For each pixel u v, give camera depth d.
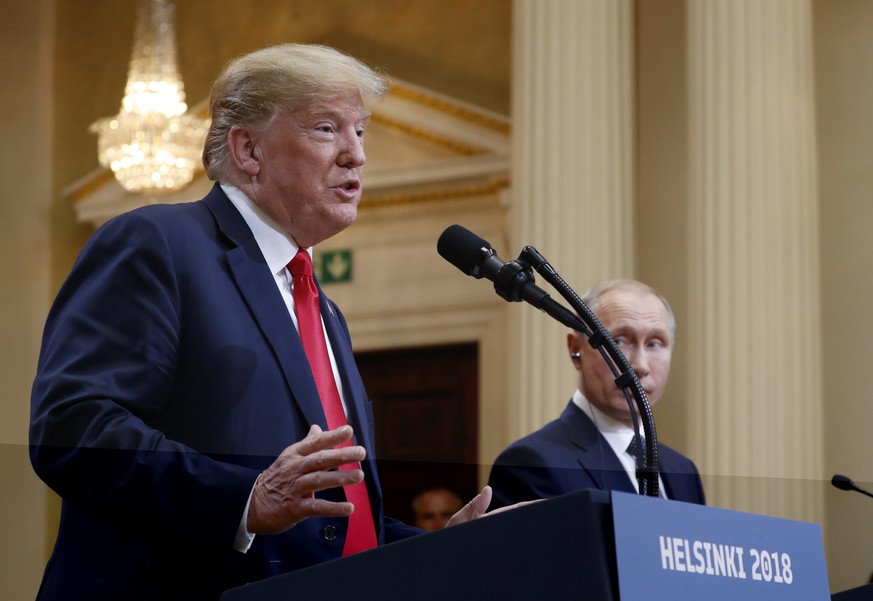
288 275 6.29
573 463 8.94
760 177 17.38
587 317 5.66
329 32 23.91
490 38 22.78
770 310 17.05
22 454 19.70
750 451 16.62
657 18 19.69
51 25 25.41
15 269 24.59
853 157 18.77
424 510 22.08
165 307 5.59
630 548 3.72
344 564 4.22
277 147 6.22
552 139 18.11
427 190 22.89
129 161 23.33
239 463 5.50
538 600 3.75
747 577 4.06
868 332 18.20
